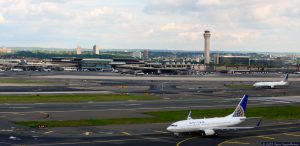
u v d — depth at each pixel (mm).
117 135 113312
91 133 115375
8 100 188125
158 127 128375
